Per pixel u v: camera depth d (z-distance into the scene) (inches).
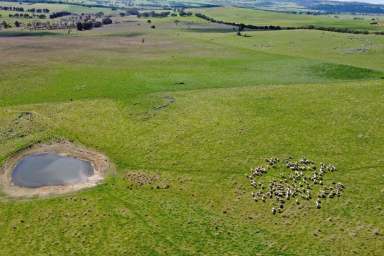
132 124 2667.3
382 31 5866.1
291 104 2866.6
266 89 3196.4
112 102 3031.5
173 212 1831.9
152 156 2290.8
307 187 1961.1
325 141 2365.9
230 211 1831.9
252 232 1694.1
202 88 3321.9
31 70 3937.0
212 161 2215.8
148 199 1927.9
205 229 1717.5
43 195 1974.7
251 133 2477.9
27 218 1802.4
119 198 1940.2
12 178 2123.5
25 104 3026.6
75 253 1595.7
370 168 2097.7
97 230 1722.4
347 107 2775.6
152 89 3304.6
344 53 4515.3
